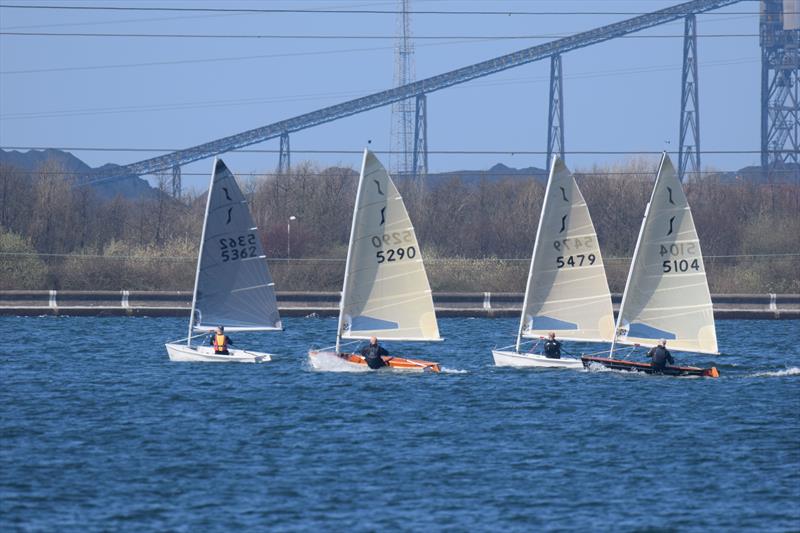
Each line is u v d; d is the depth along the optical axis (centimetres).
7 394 18212
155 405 17200
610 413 16788
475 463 13588
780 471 13338
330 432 15288
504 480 12812
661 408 17225
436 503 11875
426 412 16725
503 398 17912
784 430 15662
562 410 16988
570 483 12706
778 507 11850
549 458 13875
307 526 11088
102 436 14962
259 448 14300
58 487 12369
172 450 14150
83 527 11019
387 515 11450
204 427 15575
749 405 17562
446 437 15038
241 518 11325
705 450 14400
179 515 11400
